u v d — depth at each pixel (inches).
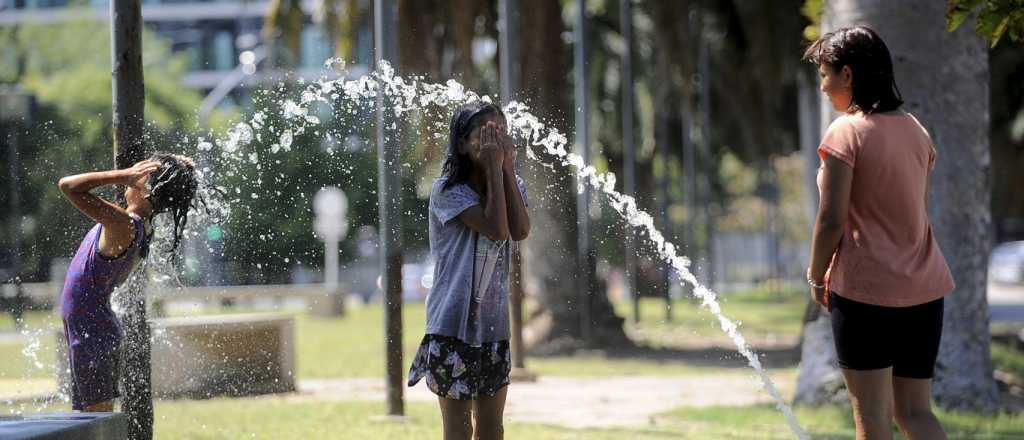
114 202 503.2
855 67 392.5
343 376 1055.0
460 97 585.9
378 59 751.7
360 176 665.6
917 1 719.1
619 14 2130.9
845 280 390.6
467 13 1417.3
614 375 1067.3
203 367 849.5
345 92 631.8
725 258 3912.4
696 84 2518.5
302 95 624.7
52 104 2699.3
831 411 725.9
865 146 385.1
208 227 582.9
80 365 457.4
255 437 625.6
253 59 2662.4
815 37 762.8
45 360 975.0
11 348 1144.2
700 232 2925.7
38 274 1606.8
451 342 392.5
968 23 729.0
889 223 387.2
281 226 621.0
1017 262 3548.2
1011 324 1770.4
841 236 390.9
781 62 1727.4
